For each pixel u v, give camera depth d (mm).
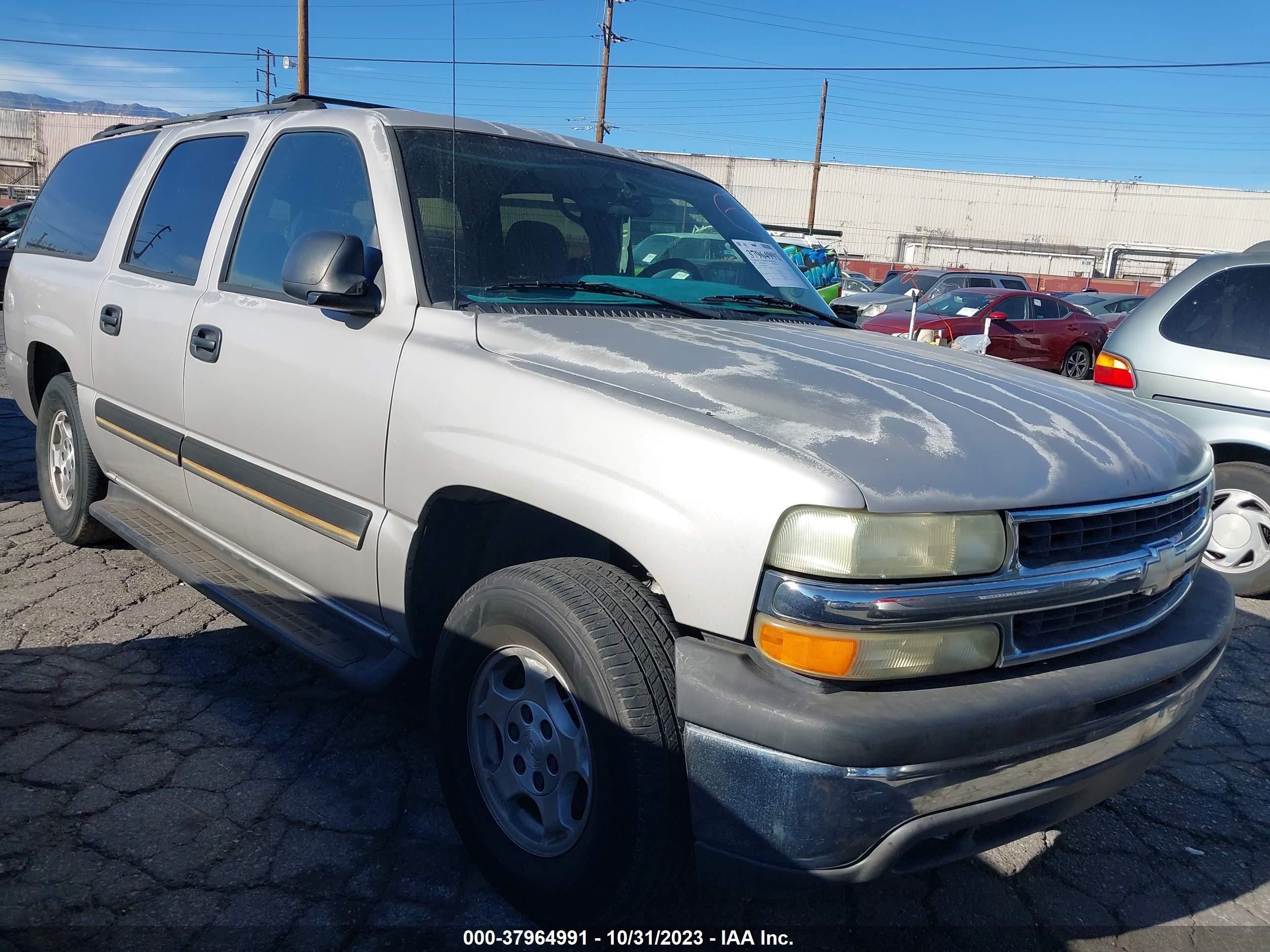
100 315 3977
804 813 1877
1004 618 2018
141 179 4133
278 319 3023
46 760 2959
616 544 2125
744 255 3551
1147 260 52344
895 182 58219
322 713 3367
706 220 3582
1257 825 3123
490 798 2445
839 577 1876
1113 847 2961
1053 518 2082
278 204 3268
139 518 4020
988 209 58344
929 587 1928
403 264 2742
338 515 2801
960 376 2623
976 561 1973
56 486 4715
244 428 3127
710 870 2023
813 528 1883
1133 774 2311
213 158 3717
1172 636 2383
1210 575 2783
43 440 4746
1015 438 2213
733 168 58719
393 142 2961
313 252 2672
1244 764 3514
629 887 2113
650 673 2082
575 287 2918
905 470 1973
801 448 1987
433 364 2533
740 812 1944
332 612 3008
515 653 2354
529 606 2238
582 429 2193
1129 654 2244
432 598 2699
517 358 2465
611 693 2062
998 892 2693
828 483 1891
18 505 5453
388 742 3209
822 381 2348
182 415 3439
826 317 3438
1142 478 2301
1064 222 58375
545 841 2320
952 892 2676
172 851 2588
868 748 1839
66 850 2561
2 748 3000
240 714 3320
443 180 2945
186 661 3674
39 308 4535
